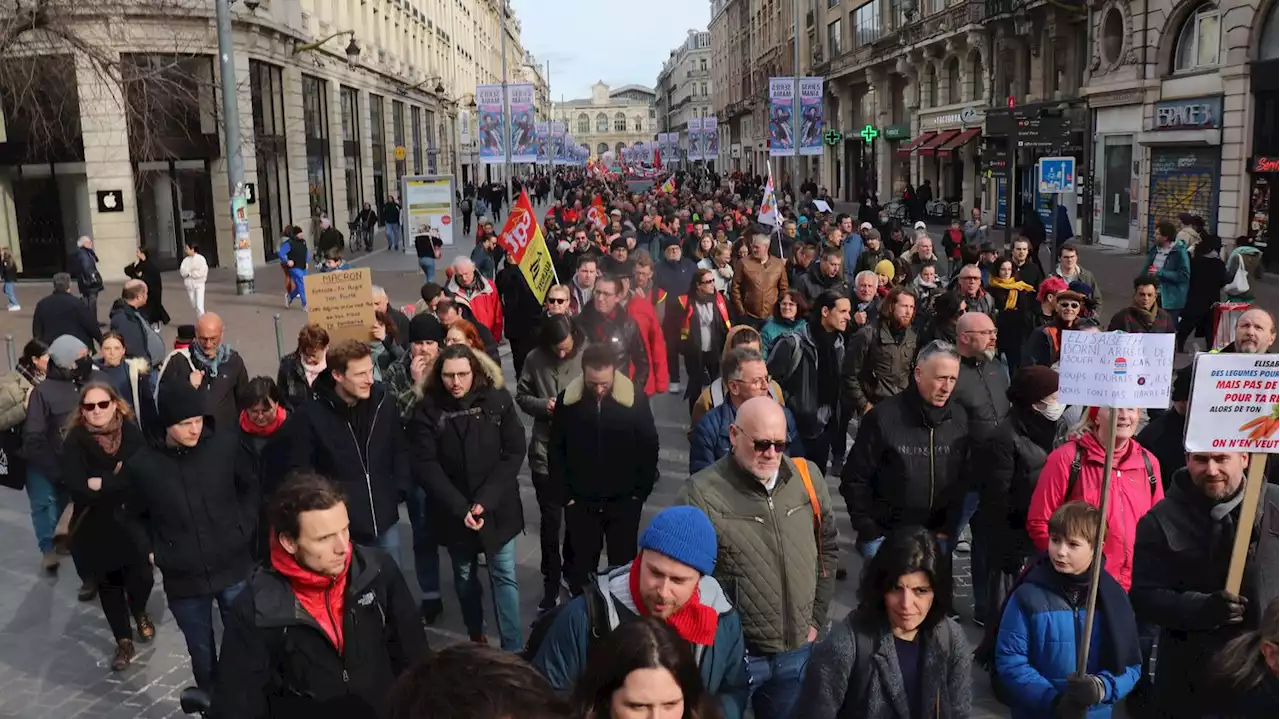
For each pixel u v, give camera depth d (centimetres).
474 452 605
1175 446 576
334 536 369
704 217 2622
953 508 604
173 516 545
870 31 5491
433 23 6238
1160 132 2805
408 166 5366
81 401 626
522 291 1299
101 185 2812
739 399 590
